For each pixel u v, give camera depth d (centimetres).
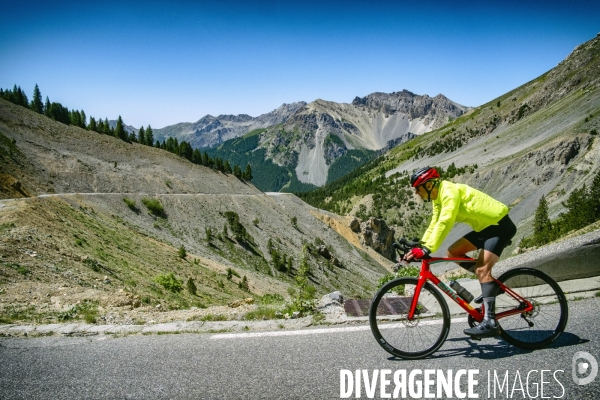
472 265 407
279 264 9531
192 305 2423
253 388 327
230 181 16525
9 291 939
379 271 13362
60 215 4000
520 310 407
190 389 330
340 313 521
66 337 493
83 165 10681
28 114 12269
